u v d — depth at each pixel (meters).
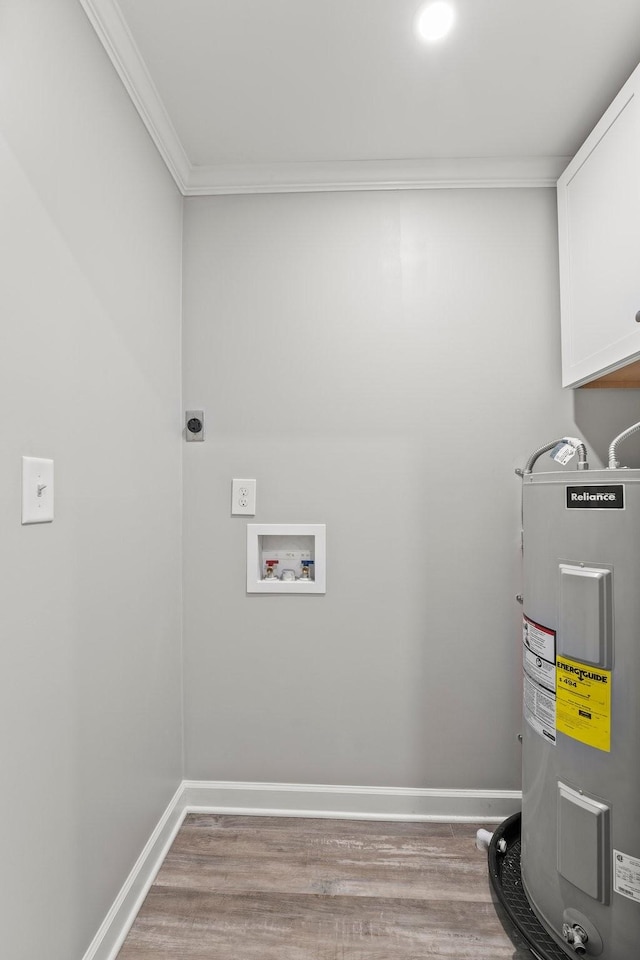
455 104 1.72
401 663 2.04
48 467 1.10
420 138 1.89
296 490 2.06
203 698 2.07
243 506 2.06
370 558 2.05
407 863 1.76
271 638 2.06
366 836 1.91
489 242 2.05
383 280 2.06
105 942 1.37
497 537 2.04
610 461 1.43
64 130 1.18
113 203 1.45
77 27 1.23
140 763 1.63
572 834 1.34
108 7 1.32
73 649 1.22
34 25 1.06
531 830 1.52
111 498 1.43
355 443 2.06
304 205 2.08
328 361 2.06
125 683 1.52
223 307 2.08
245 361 2.08
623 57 1.53
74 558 1.23
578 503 1.35
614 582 1.28
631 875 1.26
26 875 1.03
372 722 2.05
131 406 1.58
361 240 2.06
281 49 1.49
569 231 1.90
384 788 2.04
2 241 0.96
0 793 0.95
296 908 1.57
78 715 1.24
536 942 1.41
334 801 2.04
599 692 1.30
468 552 2.04
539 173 2.02
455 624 2.04
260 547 2.10
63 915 1.17
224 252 2.08
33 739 1.05
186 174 2.03
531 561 1.53
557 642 1.40
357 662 2.05
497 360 2.04
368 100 1.70
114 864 1.44
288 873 1.72
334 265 2.07
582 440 2.02
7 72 0.97
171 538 1.96
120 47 1.42
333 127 1.83
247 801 2.06
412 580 2.04
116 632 1.46
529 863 1.53
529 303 2.04
